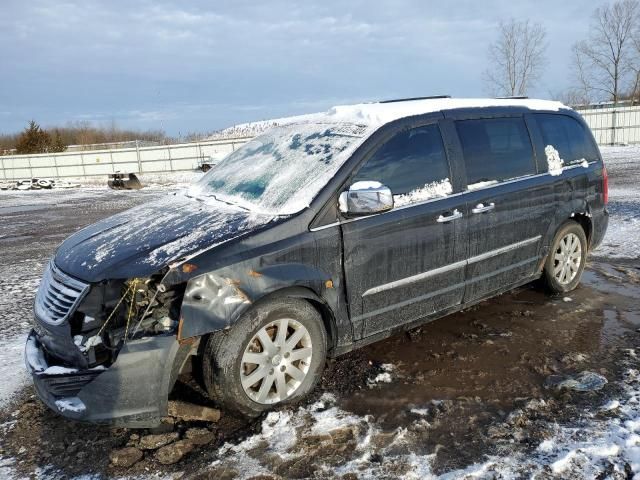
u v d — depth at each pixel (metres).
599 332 4.17
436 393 3.32
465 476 2.50
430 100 4.20
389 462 2.63
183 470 2.64
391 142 3.61
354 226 3.32
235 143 30.38
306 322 3.17
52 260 3.45
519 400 3.19
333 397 3.29
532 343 4.01
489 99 4.52
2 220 13.46
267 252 2.99
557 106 5.00
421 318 3.83
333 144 3.66
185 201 3.99
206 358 2.92
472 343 4.05
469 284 4.04
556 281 4.91
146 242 3.09
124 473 2.65
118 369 2.67
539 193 4.45
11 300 5.84
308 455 2.71
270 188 3.56
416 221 3.59
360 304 3.41
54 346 2.95
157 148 30.53
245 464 2.66
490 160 4.15
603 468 2.51
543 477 2.47
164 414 2.79
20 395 3.53
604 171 5.27
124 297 2.79
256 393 3.06
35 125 41.53
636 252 6.54
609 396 3.18
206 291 2.79
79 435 3.02
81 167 31.28
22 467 2.75
